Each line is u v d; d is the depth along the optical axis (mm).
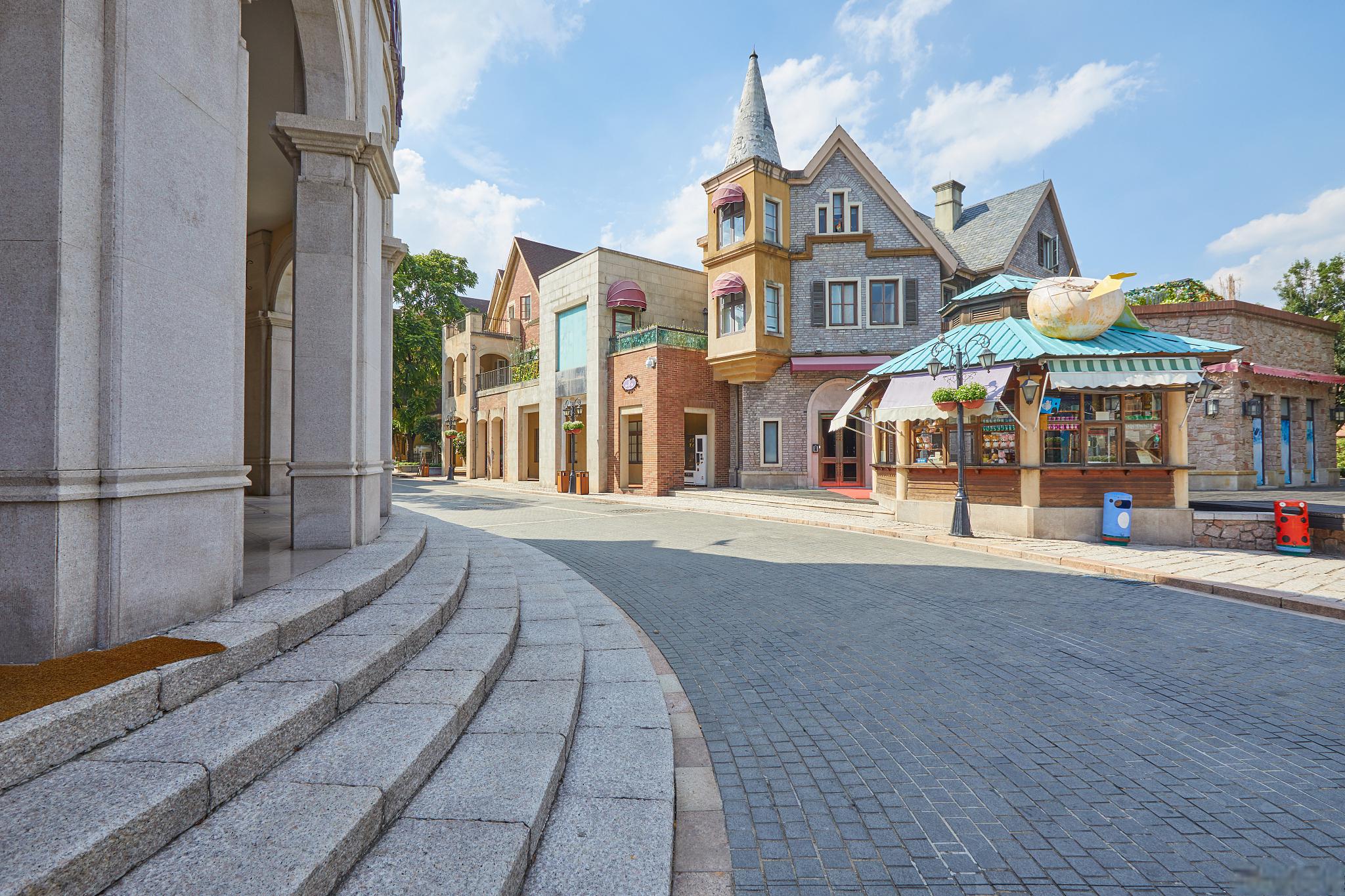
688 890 2412
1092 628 6137
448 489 28094
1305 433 20422
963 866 2572
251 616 3430
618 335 24031
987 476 12711
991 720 4016
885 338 21406
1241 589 7492
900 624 6227
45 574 2664
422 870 2039
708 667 4988
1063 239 25953
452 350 37344
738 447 22844
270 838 1968
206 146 3529
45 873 1568
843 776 3312
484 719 3303
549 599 6227
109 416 2873
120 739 2295
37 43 2715
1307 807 3021
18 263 2674
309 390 5887
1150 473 11688
